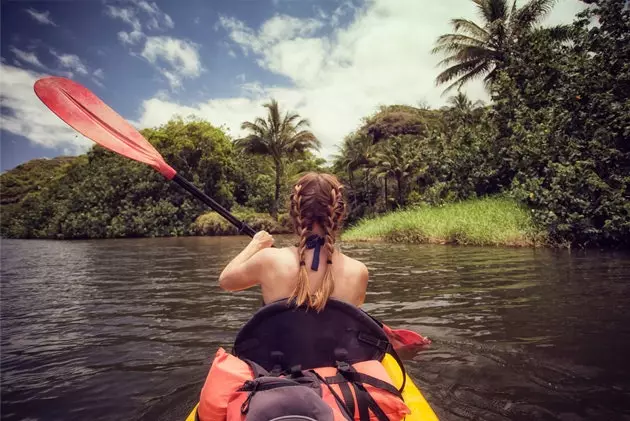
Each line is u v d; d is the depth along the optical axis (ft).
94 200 99.76
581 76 36.04
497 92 51.03
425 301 14.38
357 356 4.22
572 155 34.37
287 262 4.37
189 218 94.17
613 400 6.83
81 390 7.82
